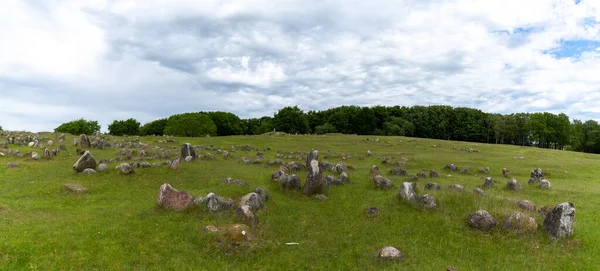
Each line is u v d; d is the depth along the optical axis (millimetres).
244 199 17250
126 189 20562
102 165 24672
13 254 10672
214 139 60438
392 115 119312
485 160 44281
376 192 21609
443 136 116312
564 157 53375
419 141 71125
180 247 12469
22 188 19344
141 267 10953
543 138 104500
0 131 58500
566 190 25078
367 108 113812
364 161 40844
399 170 30500
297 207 18422
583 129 110688
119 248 11867
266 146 54219
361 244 13930
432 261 12438
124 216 15109
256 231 14492
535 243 13656
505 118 107375
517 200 19188
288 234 14789
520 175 34094
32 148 37062
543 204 19828
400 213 17094
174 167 26469
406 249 13422
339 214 17375
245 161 33719
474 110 123438
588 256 12570
